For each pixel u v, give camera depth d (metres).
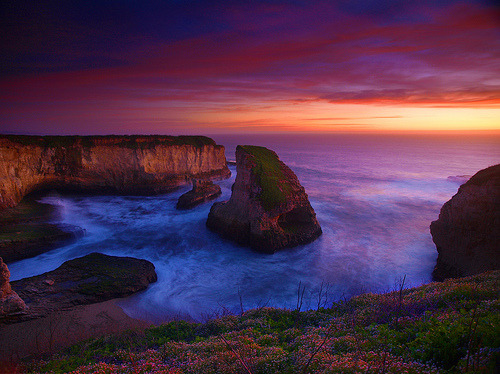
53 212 46.12
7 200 43.91
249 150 41.34
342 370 6.64
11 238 33.38
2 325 19.22
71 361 12.16
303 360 7.77
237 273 29.58
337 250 35.03
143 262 29.42
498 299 9.77
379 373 6.25
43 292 23.22
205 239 38.75
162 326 16.19
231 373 7.95
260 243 34.34
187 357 9.82
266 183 36.88
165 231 41.75
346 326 11.03
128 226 43.69
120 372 9.35
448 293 11.98
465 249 25.45
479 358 5.98
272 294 25.55
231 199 40.50
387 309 11.73
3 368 12.24
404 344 8.09
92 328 19.38
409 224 44.28
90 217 47.47
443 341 7.18
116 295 24.25
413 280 27.89
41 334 18.56
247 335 11.66
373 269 30.20
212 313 22.39
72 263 28.25
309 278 28.47
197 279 28.33
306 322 14.03
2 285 20.03
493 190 23.61
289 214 39.31
